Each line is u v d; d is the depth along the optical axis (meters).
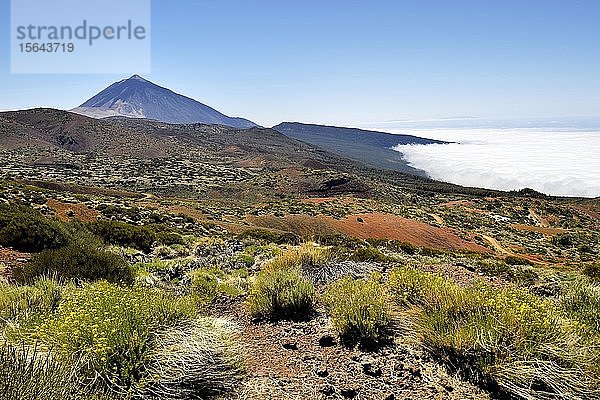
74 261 9.40
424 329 5.63
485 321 5.32
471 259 20.56
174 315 5.43
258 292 7.54
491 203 109.31
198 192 116.94
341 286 7.23
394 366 5.09
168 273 12.32
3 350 3.59
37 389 3.26
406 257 19.20
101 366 3.98
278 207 67.94
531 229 81.56
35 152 183.50
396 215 67.94
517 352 4.82
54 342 4.14
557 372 4.51
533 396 4.36
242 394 4.37
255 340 6.17
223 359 4.65
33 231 13.66
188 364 4.31
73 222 18.53
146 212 39.34
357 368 5.11
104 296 4.88
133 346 4.26
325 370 4.96
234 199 111.88
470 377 4.82
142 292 5.61
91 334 4.20
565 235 75.31
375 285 6.78
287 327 6.70
